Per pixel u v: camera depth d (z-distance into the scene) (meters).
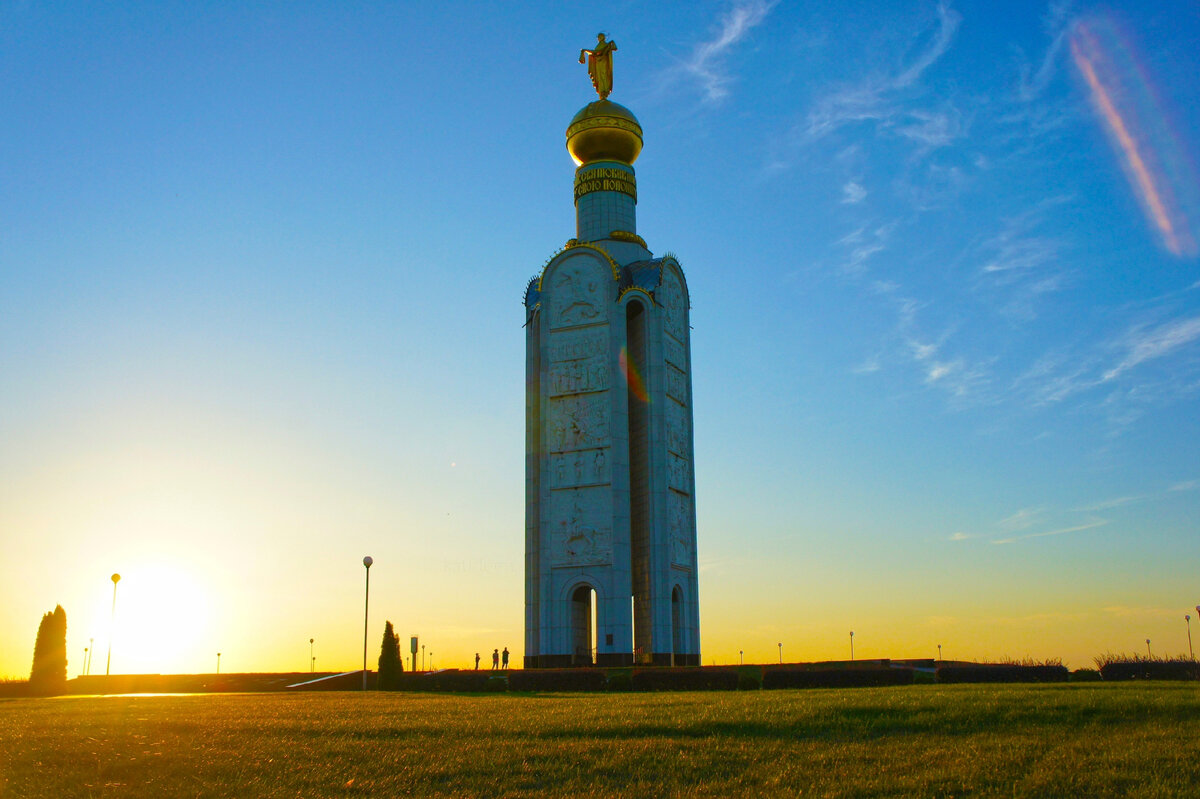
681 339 87.94
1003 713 31.08
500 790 23.45
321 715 35.81
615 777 24.48
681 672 51.59
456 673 64.56
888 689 42.03
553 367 83.19
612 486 79.00
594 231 87.31
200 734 30.64
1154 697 33.72
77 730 31.73
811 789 22.95
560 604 78.88
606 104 89.31
